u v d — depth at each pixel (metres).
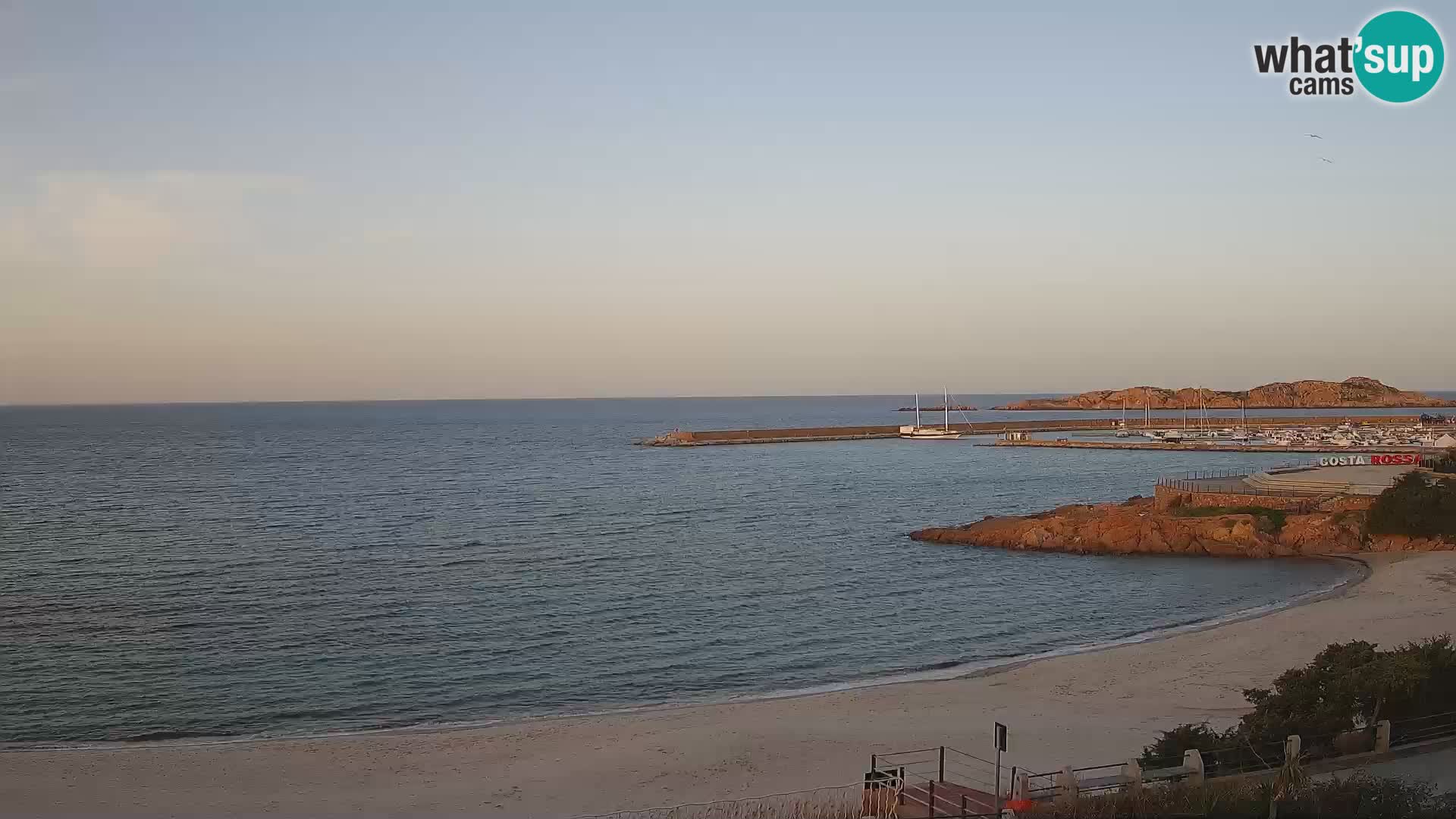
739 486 119.50
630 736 29.98
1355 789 19.91
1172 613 49.66
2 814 23.91
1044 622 47.97
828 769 26.81
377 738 30.12
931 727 30.39
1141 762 23.73
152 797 25.16
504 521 86.00
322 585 56.81
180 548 70.75
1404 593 49.03
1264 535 66.69
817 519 88.19
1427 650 26.55
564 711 34.44
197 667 39.78
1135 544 67.75
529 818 23.77
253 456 174.62
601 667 40.12
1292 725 24.42
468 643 43.69
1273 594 53.59
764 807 23.17
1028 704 32.72
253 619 48.19
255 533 78.31
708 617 48.81
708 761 27.62
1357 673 25.05
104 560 65.50
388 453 184.75
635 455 179.00
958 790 22.94
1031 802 21.17
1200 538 67.62
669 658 41.41
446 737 30.11
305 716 33.97
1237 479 90.88
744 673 39.28
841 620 48.25
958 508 97.19
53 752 28.98
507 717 33.69
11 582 57.50
